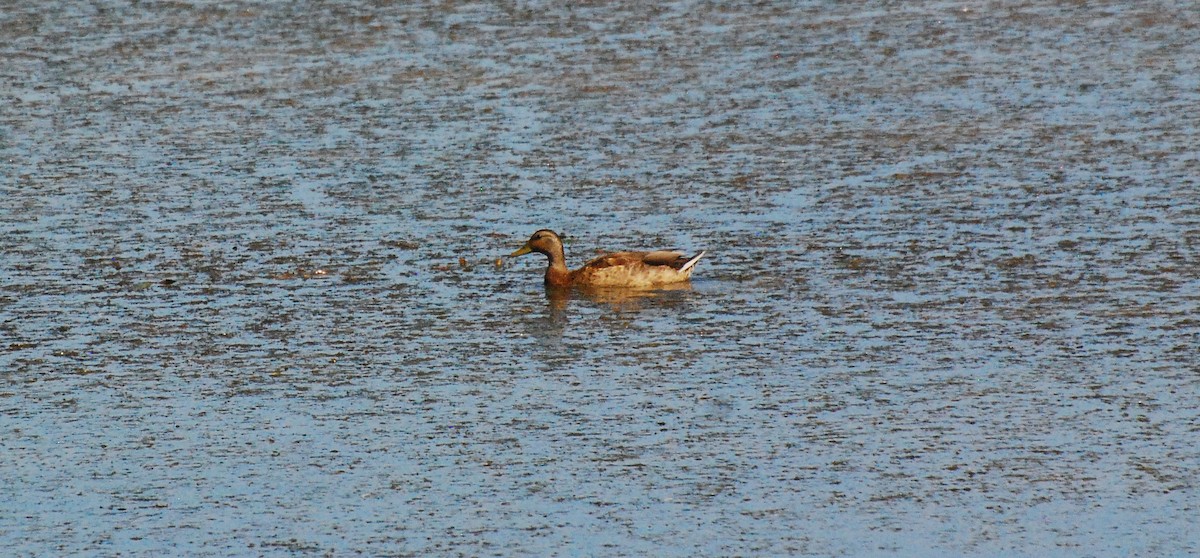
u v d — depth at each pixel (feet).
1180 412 78.79
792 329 92.17
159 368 87.76
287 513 70.85
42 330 93.86
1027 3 186.70
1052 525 68.33
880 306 95.55
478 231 112.88
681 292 99.81
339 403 82.64
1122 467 73.31
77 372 87.25
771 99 147.95
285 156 132.36
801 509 70.13
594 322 94.79
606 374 86.07
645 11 184.85
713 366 86.79
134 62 165.27
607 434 78.18
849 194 119.34
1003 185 120.37
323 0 191.72
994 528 68.13
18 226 114.93
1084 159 126.41
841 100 147.23
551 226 113.70
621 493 72.08
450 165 128.98
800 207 116.57
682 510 70.33
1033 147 130.41
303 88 154.40
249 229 113.50
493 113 144.56
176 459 76.33
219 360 88.89
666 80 155.22
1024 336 89.76
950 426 78.02
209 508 71.41
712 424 79.00
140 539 68.64
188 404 82.79
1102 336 89.30
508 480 73.61
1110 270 100.68
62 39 175.01
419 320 95.35
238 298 99.30
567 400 82.58
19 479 74.38
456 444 77.46
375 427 79.61
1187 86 148.15
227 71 161.27
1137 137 132.16
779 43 169.89
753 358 87.81
